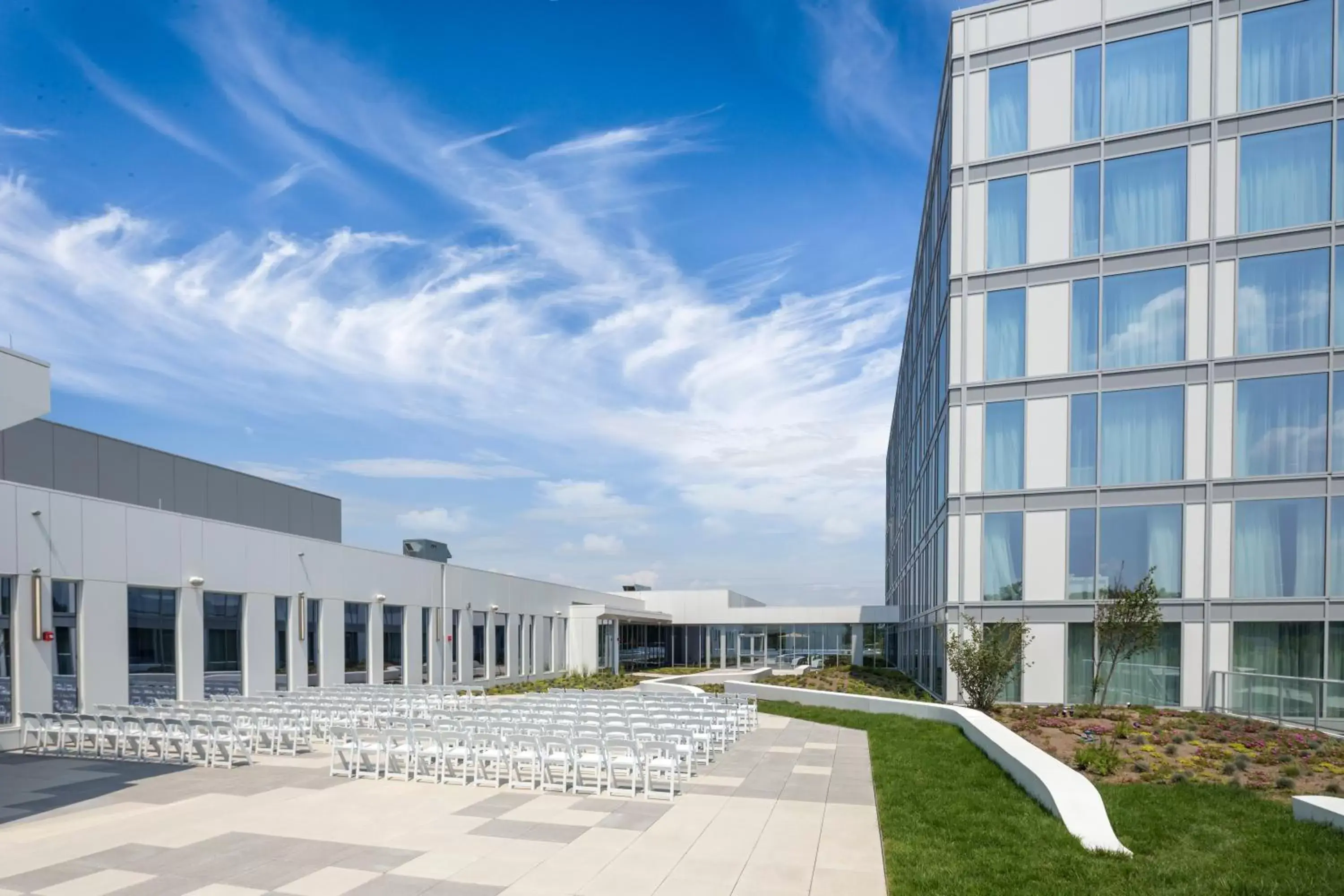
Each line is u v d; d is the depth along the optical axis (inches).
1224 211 755.4
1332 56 732.0
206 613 739.4
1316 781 434.0
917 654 1238.3
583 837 350.0
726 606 1989.4
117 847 331.3
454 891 283.0
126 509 657.0
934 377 1031.6
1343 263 717.3
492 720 511.5
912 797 415.2
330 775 482.0
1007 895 273.7
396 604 1034.7
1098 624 722.2
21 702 569.3
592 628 1572.3
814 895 282.2
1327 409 714.2
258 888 283.0
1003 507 809.5
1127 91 797.2
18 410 566.6
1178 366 757.9
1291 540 716.7
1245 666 721.6
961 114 856.3
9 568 560.7
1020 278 821.2
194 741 534.9
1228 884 280.8
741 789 448.5
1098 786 430.3
